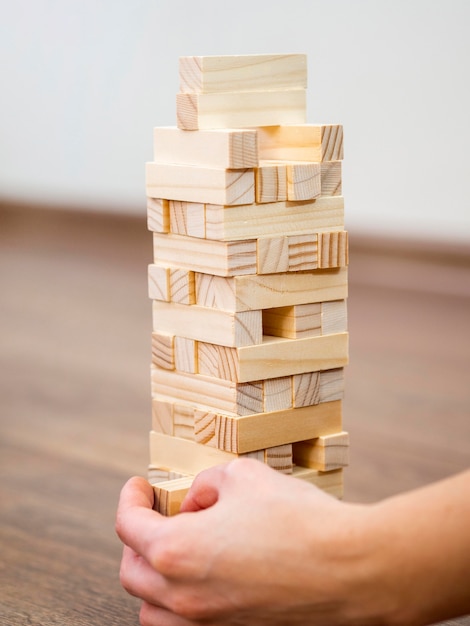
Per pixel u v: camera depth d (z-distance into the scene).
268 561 0.48
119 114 3.77
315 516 0.48
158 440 0.77
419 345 2.25
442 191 3.03
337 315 0.75
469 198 2.98
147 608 0.55
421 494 0.47
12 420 1.70
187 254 0.72
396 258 3.14
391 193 3.14
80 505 1.28
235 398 0.70
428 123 3.02
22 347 2.27
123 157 3.80
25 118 4.05
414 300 2.79
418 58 2.99
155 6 3.55
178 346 0.74
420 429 1.61
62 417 1.71
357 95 3.14
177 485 0.68
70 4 3.80
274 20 3.25
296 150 0.73
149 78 3.64
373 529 0.47
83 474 1.41
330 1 3.12
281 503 0.50
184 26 3.48
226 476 0.54
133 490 0.65
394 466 1.42
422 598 0.46
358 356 2.15
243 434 0.71
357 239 3.23
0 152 4.15
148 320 2.56
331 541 0.47
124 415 1.73
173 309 0.74
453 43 2.91
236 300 0.69
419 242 3.10
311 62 3.21
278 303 0.71
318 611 0.48
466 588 0.46
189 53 3.49
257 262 0.69
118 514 0.57
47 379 1.99
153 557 0.51
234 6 3.34
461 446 1.52
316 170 0.71
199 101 0.69
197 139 0.69
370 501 1.27
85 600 0.96
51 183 4.04
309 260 0.72
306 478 0.75
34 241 3.83
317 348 0.73
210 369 0.72
